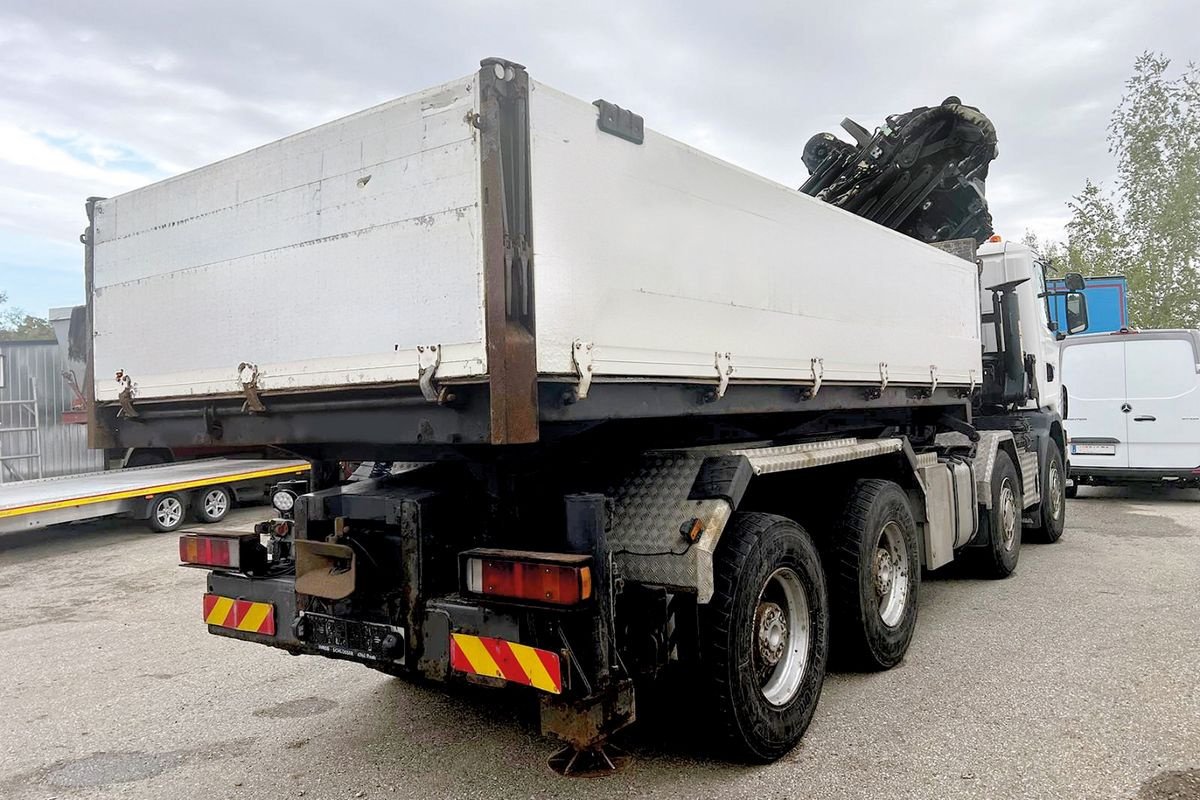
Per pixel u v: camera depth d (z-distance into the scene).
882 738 3.79
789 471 3.93
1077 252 24.78
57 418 14.70
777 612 3.76
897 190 7.56
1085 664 4.75
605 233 2.86
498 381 2.44
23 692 4.85
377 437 2.91
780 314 3.95
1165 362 11.96
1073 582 6.91
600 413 2.85
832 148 8.24
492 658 2.89
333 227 3.00
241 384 3.35
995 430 7.77
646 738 3.84
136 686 4.89
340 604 3.32
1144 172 23.36
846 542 4.48
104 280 4.01
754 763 3.52
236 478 11.82
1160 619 5.68
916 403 5.68
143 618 6.66
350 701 4.50
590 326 2.77
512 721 4.14
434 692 4.61
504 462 3.19
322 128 3.05
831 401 4.53
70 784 3.55
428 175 2.69
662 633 3.21
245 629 3.59
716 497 3.36
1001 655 4.96
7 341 14.23
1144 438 12.09
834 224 4.51
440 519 3.17
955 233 8.59
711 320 3.42
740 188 3.66
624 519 3.44
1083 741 3.69
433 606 3.05
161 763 3.75
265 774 3.58
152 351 3.76
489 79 2.48
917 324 5.62
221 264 3.44
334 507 3.35
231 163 3.40
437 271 2.65
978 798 3.19
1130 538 9.18
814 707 3.86
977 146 7.54
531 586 2.81
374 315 2.86
